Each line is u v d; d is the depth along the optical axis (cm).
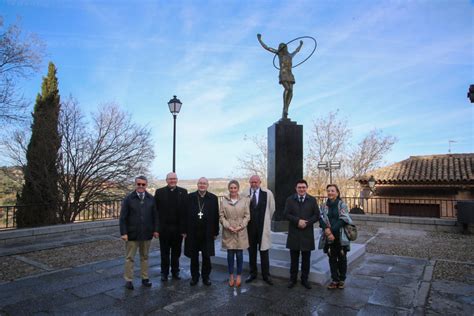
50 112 1495
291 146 699
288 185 690
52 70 1655
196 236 543
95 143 1573
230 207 532
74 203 1364
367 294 495
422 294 491
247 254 661
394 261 689
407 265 657
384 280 561
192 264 545
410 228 1139
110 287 536
